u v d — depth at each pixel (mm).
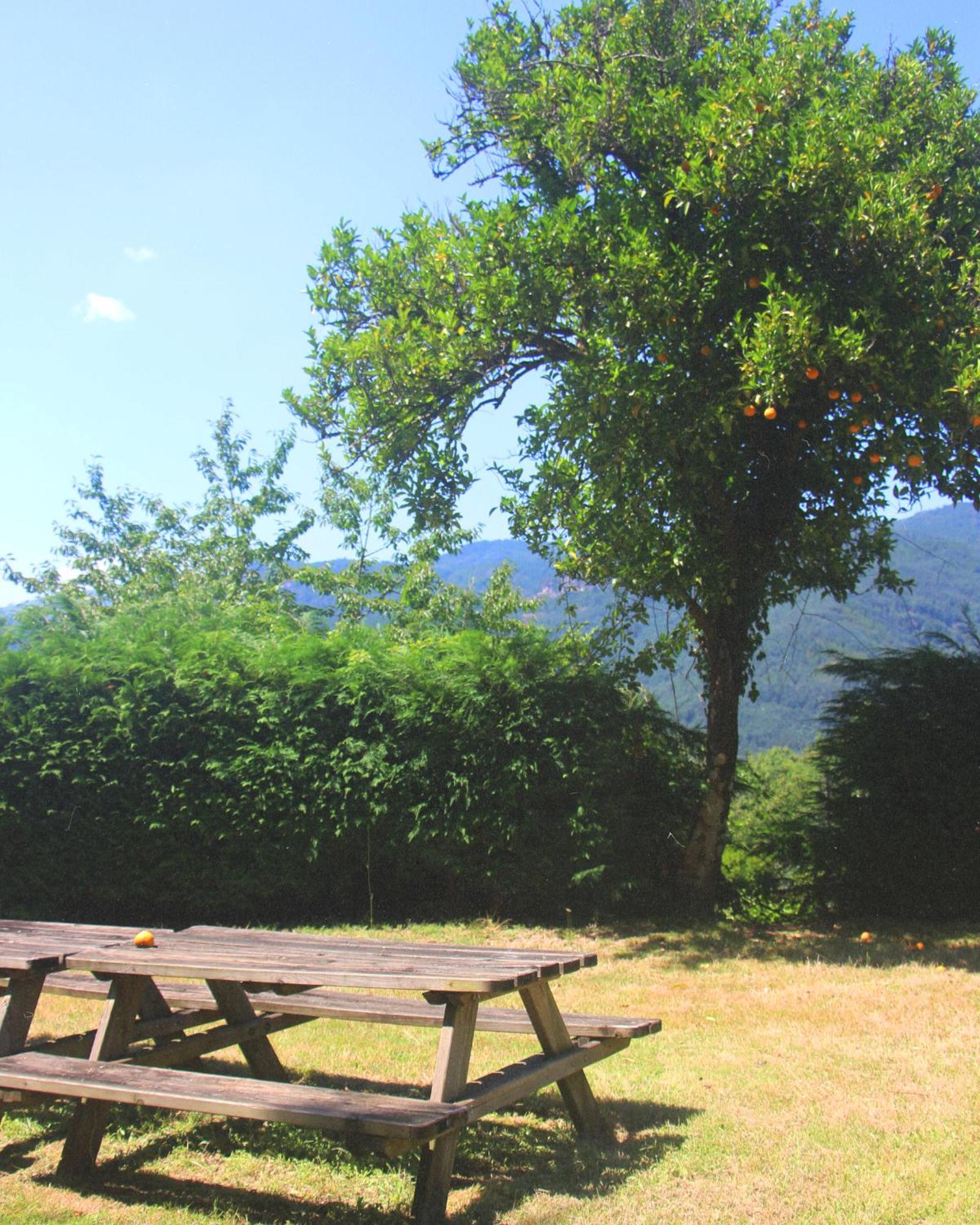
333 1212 3617
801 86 8508
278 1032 6133
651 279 8148
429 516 10031
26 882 10352
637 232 8383
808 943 9102
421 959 4098
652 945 9109
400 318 9117
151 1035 4684
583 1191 3699
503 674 10203
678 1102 4723
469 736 10234
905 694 10906
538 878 10219
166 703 10508
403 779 10219
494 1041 5879
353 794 10281
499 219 8695
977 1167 3791
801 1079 5031
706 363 8555
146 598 20844
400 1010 4723
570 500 9875
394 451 9531
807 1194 3596
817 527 9586
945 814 10508
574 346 9453
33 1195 3744
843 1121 4348
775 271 8539
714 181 8211
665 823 10570
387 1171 3998
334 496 21812
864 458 8945
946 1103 4555
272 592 21594
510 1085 3744
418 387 9188
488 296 8719
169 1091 3574
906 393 8008
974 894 10656
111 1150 4262
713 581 9539
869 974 7707
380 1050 5785
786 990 7246
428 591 19766
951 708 10633
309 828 10375
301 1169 4035
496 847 10234
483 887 10430
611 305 8305
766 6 9586
